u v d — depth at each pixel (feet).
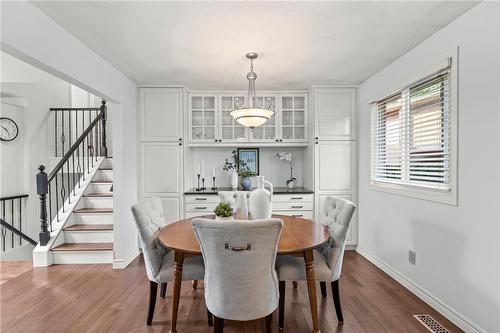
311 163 13.37
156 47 8.82
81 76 8.46
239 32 7.85
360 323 7.27
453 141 7.21
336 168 13.12
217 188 14.66
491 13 6.13
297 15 6.98
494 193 6.10
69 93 18.62
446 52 7.45
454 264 7.25
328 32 7.86
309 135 13.65
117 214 11.37
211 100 13.97
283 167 15.31
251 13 6.89
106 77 9.99
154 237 7.55
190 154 14.58
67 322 7.39
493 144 6.12
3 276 10.48
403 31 7.84
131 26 7.51
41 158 16.28
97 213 13.05
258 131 14.01
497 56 6.01
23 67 14.46
